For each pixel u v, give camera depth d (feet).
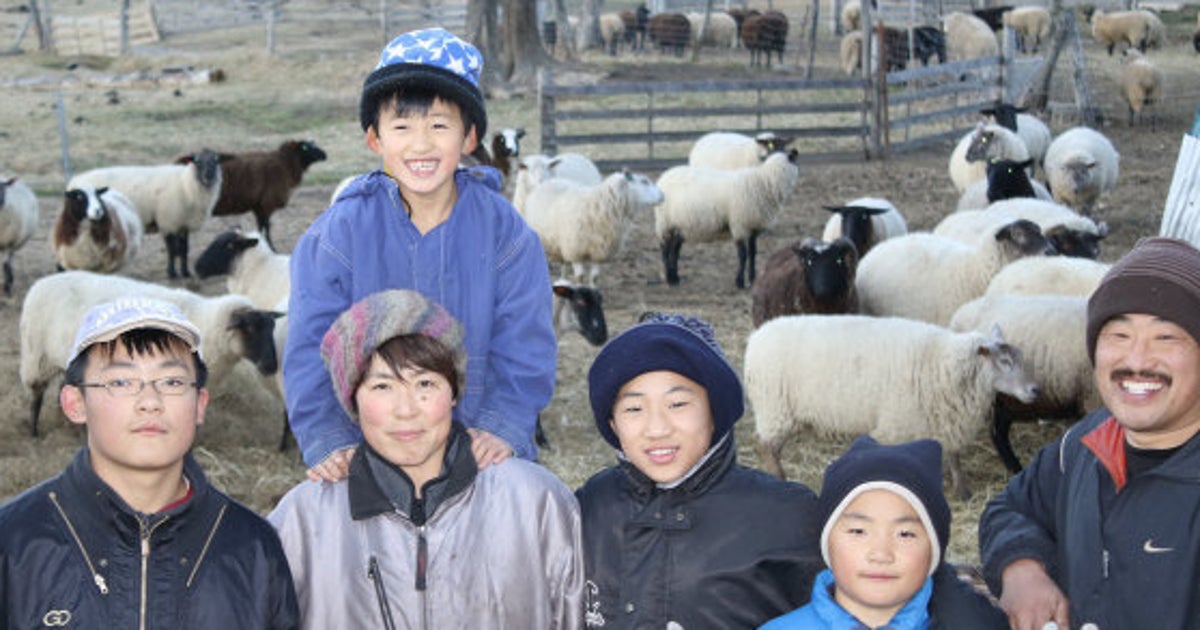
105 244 37.24
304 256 10.66
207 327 25.40
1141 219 46.60
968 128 69.92
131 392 8.58
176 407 8.72
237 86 88.63
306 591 9.54
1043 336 22.66
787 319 22.85
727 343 32.19
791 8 142.61
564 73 90.48
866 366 21.83
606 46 110.73
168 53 105.50
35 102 81.51
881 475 8.58
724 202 38.34
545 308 11.03
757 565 9.50
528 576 9.59
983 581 11.55
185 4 129.08
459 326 9.35
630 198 37.06
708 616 9.52
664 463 9.41
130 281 26.53
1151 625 8.53
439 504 9.42
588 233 37.37
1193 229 15.07
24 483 23.49
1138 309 8.57
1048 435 26.27
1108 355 8.82
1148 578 8.56
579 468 24.57
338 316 10.41
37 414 26.63
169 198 40.83
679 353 9.30
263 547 9.07
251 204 46.50
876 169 60.39
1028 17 100.53
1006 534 9.93
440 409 9.15
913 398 21.63
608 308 36.65
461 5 130.21
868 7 65.00
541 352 10.91
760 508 9.60
